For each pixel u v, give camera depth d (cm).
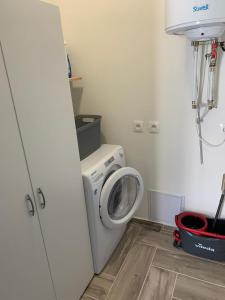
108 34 185
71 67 207
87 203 160
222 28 130
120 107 203
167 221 223
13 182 101
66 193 138
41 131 114
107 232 183
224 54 156
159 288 167
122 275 179
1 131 94
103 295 165
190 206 208
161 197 216
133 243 209
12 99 97
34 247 117
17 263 108
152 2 164
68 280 148
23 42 100
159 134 196
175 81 176
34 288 120
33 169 111
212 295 160
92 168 161
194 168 194
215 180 190
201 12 122
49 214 125
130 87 193
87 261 168
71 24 194
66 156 134
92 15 185
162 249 201
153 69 180
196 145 186
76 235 152
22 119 103
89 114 218
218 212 190
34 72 107
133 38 178
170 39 167
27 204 110
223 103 167
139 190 199
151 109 192
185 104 178
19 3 96
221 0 118
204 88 169
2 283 101
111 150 194
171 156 198
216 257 183
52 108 120
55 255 133
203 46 159
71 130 137
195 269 180
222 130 174
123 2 172
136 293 164
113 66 193
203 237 179
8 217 100
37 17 106
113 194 186
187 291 163
